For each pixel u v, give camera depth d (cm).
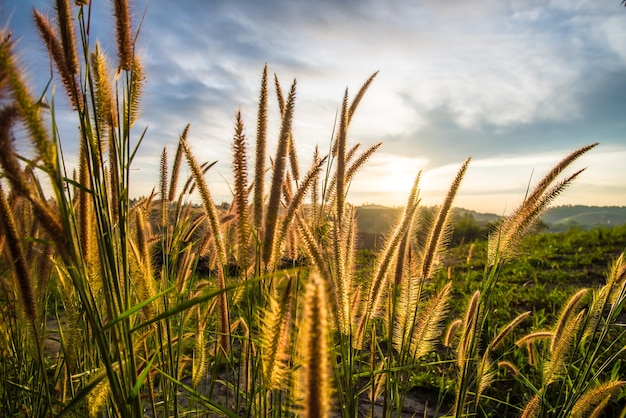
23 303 167
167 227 299
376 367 272
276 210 171
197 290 304
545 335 278
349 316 191
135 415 166
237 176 178
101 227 165
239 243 181
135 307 133
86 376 221
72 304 198
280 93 247
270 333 148
